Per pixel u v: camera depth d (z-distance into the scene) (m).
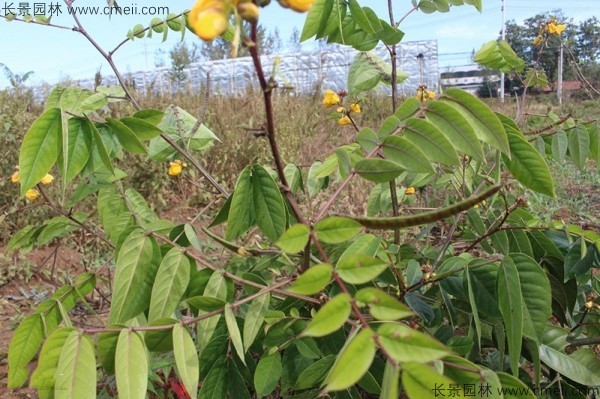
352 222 0.89
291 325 1.40
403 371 0.66
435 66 18.98
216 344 1.44
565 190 5.90
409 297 1.55
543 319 1.23
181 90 11.07
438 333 1.52
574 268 1.55
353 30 1.58
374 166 1.13
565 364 1.40
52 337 0.97
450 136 1.15
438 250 1.96
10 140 4.80
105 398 1.81
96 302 2.69
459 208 0.85
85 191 1.79
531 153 1.25
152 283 1.27
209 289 1.25
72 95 1.36
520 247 1.64
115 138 1.48
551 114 2.06
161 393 1.79
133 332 1.02
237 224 1.24
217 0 0.77
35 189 2.04
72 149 1.33
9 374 1.26
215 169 5.90
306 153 6.89
